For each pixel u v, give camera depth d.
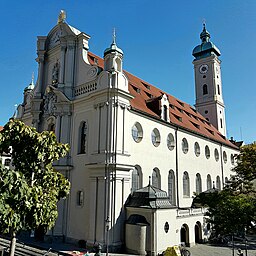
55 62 37.38
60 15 37.72
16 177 10.52
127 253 25.48
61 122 32.81
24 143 13.83
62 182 15.04
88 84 31.59
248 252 28.84
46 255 23.77
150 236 25.47
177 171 37.47
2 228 10.39
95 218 26.61
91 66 31.86
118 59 30.31
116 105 28.41
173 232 27.69
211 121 62.47
